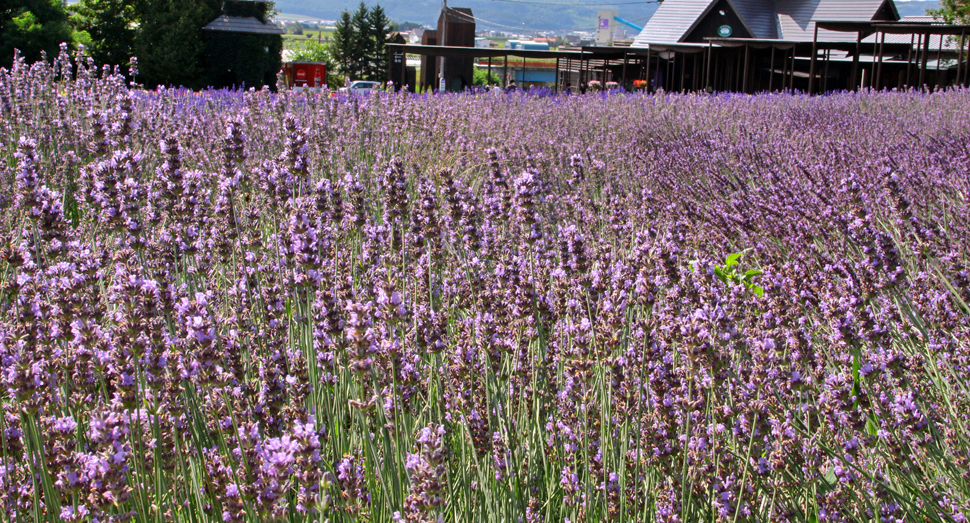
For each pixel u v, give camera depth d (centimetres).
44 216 302
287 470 165
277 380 221
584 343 235
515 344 278
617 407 247
